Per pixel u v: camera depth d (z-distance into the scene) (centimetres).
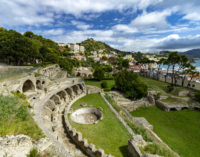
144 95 3981
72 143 1534
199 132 2392
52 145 970
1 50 3709
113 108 2875
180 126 2598
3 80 1930
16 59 4134
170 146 1964
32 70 3152
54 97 2653
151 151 1319
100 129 1973
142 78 7331
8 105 1089
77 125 2034
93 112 2741
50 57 5622
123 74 4391
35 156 825
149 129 2298
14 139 739
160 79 6606
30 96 2186
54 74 5034
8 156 701
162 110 3362
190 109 3372
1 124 878
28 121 1127
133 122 2417
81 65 9450
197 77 5353
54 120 1909
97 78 5900
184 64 4731
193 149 1923
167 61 5503
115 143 1666
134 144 1366
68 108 2603
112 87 4741
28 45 4206
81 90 3897
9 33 4225
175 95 4109
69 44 18262
